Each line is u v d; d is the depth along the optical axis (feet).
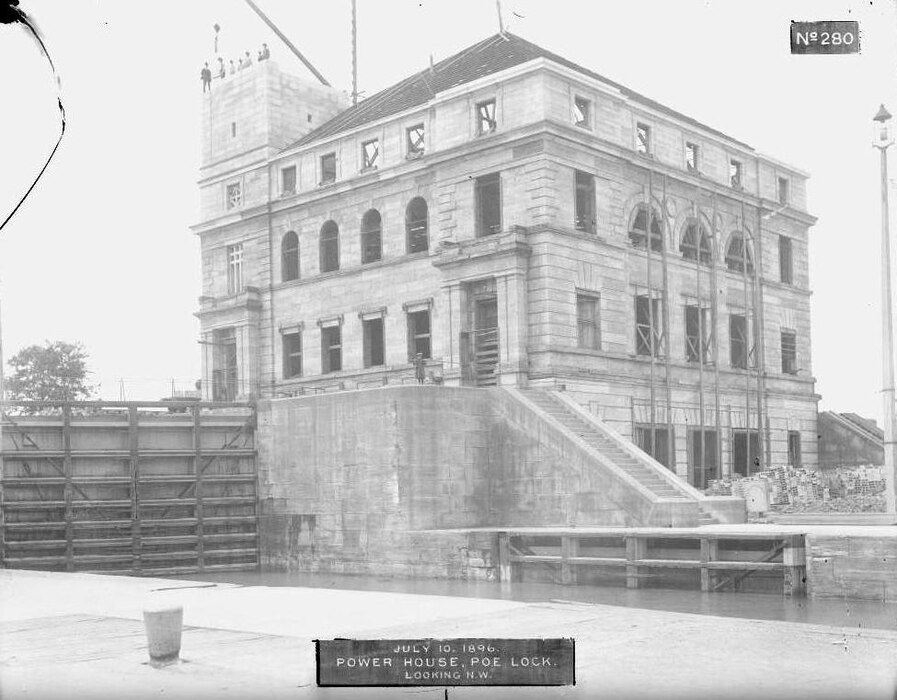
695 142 185.16
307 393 186.91
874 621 79.92
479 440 140.56
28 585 104.73
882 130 122.83
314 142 190.49
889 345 123.24
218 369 204.64
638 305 173.37
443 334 161.17
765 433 191.11
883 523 123.03
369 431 138.62
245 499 152.15
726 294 188.03
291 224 194.80
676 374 172.76
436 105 169.07
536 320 151.74
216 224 206.59
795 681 48.73
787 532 97.60
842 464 203.41
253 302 197.06
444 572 127.44
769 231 200.85
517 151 156.66
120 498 145.89
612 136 165.99
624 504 123.54
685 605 93.09
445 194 166.30
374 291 177.58
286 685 47.98
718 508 124.16
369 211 181.68
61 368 225.15
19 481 138.72
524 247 152.15
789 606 90.53
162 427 148.66
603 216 163.22
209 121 212.84
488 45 192.54
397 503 134.10
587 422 139.95
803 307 208.03
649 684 47.70
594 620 71.15
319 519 144.56
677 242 177.68
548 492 133.59
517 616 73.67
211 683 48.65
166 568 146.30
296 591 97.14
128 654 58.03
